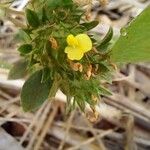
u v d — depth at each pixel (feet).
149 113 0.50
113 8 0.53
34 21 0.29
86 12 0.30
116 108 0.49
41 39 0.29
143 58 0.29
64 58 0.28
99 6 0.52
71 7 0.29
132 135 0.49
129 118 0.49
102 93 0.29
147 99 0.52
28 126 0.47
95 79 0.29
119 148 0.50
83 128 0.49
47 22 0.29
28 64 0.30
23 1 0.41
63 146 0.48
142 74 0.52
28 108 0.31
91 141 0.48
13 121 0.46
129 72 0.51
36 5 0.30
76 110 0.49
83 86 0.29
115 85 0.51
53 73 0.29
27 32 0.29
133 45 0.28
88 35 0.29
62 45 0.28
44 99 0.31
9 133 0.46
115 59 0.28
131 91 0.51
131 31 0.28
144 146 0.50
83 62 0.28
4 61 0.44
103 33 0.44
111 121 0.49
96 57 0.28
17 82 0.44
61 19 0.29
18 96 0.47
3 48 0.50
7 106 0.47
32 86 0.31
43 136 0.47
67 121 0.48
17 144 0.44
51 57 0.28
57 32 0.28
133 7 0.52
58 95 0.45
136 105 0.50
